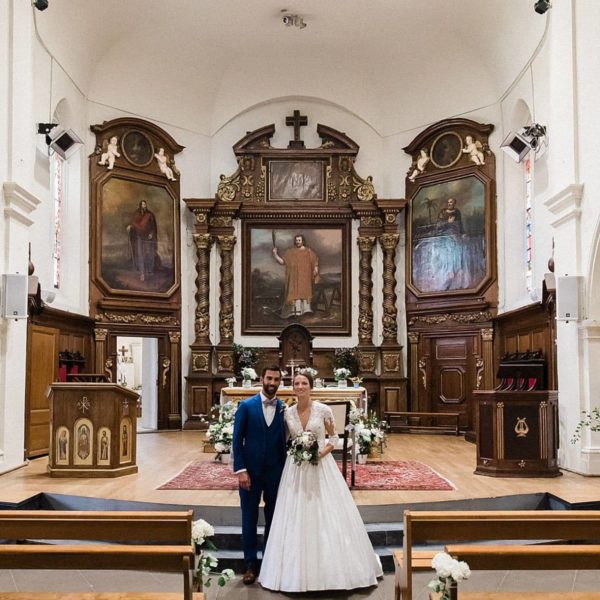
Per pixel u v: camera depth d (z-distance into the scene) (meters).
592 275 9.23
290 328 15.50
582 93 9.60
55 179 14.02
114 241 15.02
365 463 10.29
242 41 15.66
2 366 9.33
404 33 15.23
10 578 6.16
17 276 9.25
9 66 9.65
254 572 5.93
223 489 8.01
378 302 16.20
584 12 9.57
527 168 14.34
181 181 16.14
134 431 9.41
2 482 8.48
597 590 5.79
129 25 14.29
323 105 16.80
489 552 3.70
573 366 9.47
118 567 3.79
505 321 14.09
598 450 9.02
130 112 15.48
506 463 8.95
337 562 5.57
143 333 15.32
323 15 14.73
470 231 15.14
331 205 16.25
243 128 16.70
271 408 6.03
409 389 15.79
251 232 16.33
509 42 13.49
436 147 15.76
